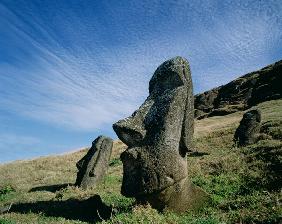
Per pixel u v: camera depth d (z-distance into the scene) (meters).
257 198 10.77
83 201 14.09
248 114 25.31
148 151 11.02
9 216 12.70
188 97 11.62
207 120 62.72
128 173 11.14
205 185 14.05
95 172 19.08
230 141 27.94
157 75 12.09
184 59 12.03
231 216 9.73
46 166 32.84
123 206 12.60
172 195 10.95
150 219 9.49
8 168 34.75
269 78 78.12
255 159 16.83
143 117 11.55
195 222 9.09
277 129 25.80
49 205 14.23
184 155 11.46
